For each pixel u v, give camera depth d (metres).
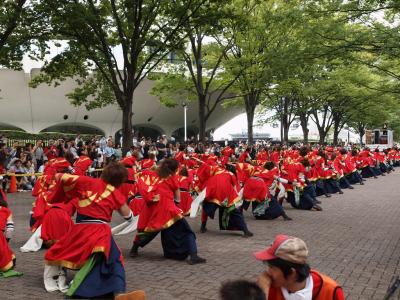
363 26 14.45
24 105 45.16
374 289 6.10
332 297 2.92
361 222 11.34
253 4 22.56
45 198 8.03
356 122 49.75
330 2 13.75
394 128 57.53
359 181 21.80
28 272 6.79
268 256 2.82
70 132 51.09
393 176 27.45
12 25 14.94
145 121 51.56
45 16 16.02
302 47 15.98
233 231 10.16
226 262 7.38
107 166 5.56
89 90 22.27
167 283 6.24
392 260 7.62
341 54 13.89
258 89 25.00
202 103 23.55
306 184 13.47
